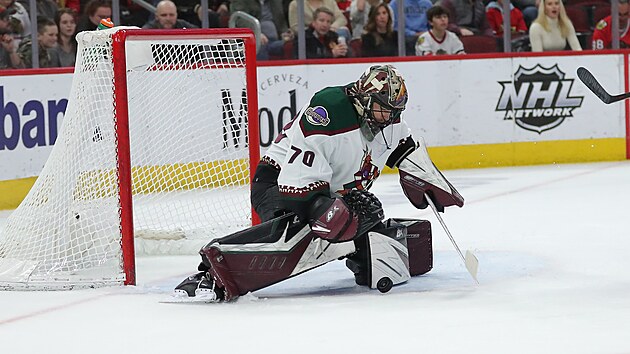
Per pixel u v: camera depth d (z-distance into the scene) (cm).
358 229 1504
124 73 1666
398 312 1423
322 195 1484
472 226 2247
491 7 3575
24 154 2795
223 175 2272
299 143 1488
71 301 1580
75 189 1816
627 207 2459
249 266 1523
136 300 1572
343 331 1320
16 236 1802
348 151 1513
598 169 3225
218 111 2459
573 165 3356
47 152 2838
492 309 1427
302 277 1720
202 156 2447
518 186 2894
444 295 1532
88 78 1833
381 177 3200
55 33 3125
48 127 2834
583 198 2631
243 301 1530
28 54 3088
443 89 3306
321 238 1491
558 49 3566
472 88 3331
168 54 2388
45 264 1755
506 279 1647
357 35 3434
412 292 1562
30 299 1605
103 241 1802
